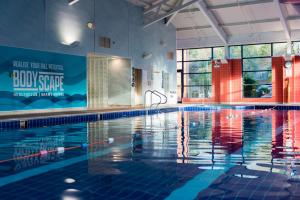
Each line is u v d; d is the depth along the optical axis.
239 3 16.92
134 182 3.43
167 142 6.18
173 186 3.28
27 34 11.30
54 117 9.87
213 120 11.04
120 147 5.64
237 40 20.20
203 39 21.05
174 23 20.14
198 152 5.09
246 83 20.95
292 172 3.78
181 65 22.52
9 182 3.48
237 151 5.17
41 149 5.52
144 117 12.44
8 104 10.80
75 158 4.71
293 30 18.77
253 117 12.18
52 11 12.20
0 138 6.98
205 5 17.33
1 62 10.52
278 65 19.78
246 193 3.04
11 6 10.74
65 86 12.92
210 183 3.36
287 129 8.32
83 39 13.58
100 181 3.49
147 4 17.17
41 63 11.88
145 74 17.61
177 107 16.67
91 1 13.93
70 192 3.13
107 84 16.72
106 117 11.80
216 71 21.23
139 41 17.05
